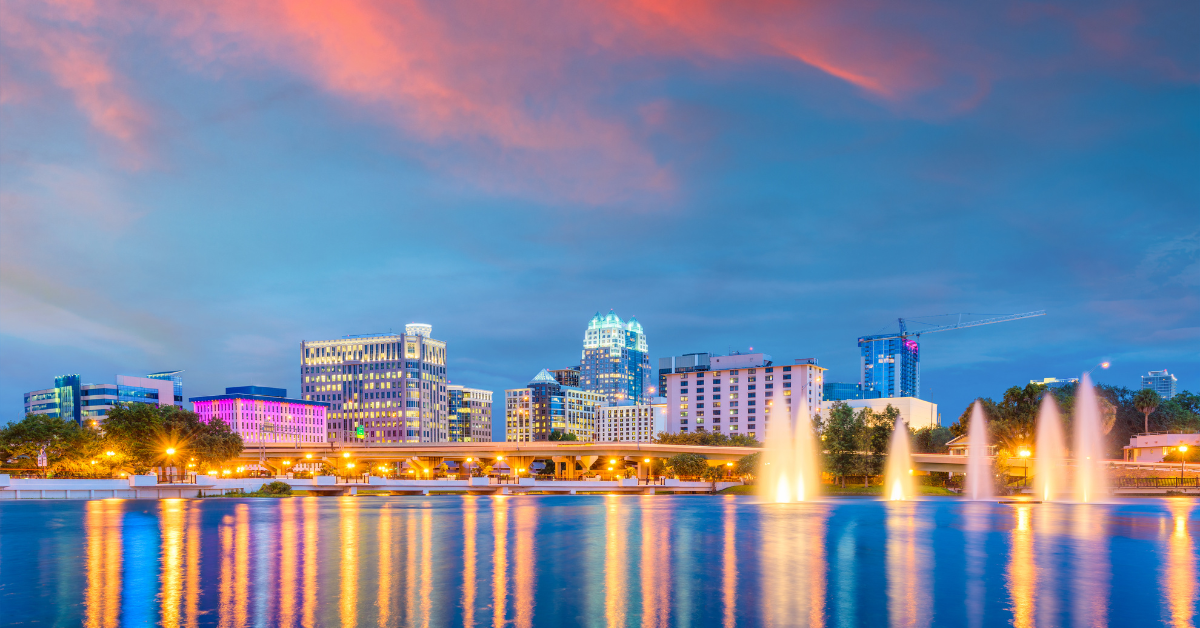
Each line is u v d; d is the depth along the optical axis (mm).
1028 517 101188
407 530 83875
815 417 188625
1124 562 59344
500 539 74688
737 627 38469
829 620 39969
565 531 82875
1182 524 89875
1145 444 193625
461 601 44031
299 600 43969
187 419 174250
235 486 163000
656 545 70312
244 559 60156
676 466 198250
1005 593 46969
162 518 99500
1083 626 38969
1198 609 42688
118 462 164375
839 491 175000
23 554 63219
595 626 38500
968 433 199250
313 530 83188
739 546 69375
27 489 134375
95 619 39719
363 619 39469
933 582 50750
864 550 66562
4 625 38688
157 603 43312
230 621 39156
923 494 174250
